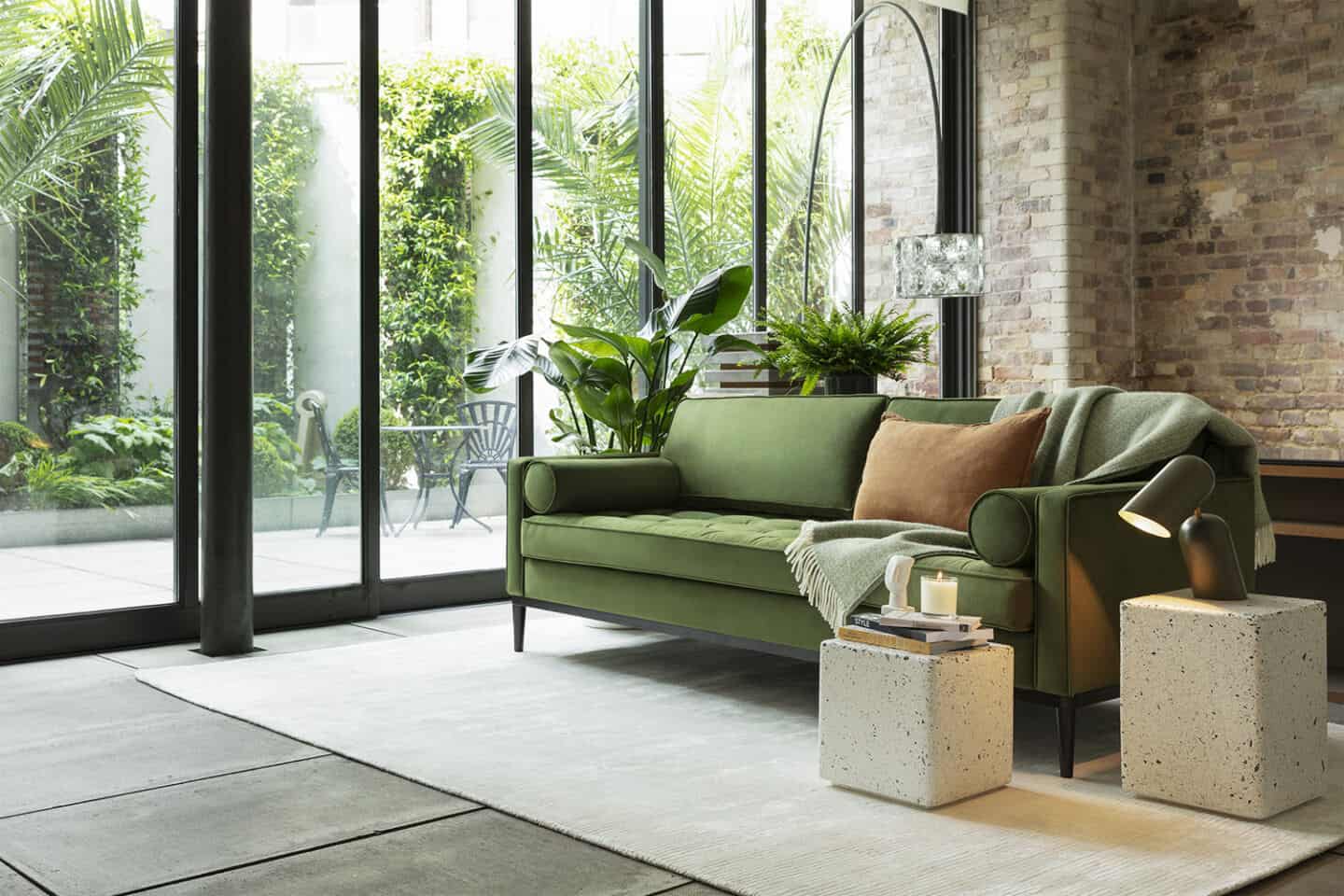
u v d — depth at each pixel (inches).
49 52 177.9
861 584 131.6
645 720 141.2
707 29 243.6
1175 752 111.2
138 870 96.7
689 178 241.6
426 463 214.5
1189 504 113.3
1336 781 118.3
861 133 268.1
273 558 198.1
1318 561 167.3
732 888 92.2
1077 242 257.8
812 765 123.6
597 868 97.2
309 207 201.3
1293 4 252.8
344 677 162.4
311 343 201.9
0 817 108.7
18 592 175.3
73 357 179.8
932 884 92.9
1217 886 92.4
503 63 219.8
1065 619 119.3
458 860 98.9
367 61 204.7
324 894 92.0
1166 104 268.2
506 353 201.9
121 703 149.5
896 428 158.6
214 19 175.5
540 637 190.2
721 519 167.2
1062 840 102.2
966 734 112.3
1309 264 252.5
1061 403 152.3
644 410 201.9
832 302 264.4
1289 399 255.6
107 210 182.2
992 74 265.7
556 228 226.7
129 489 184.2
